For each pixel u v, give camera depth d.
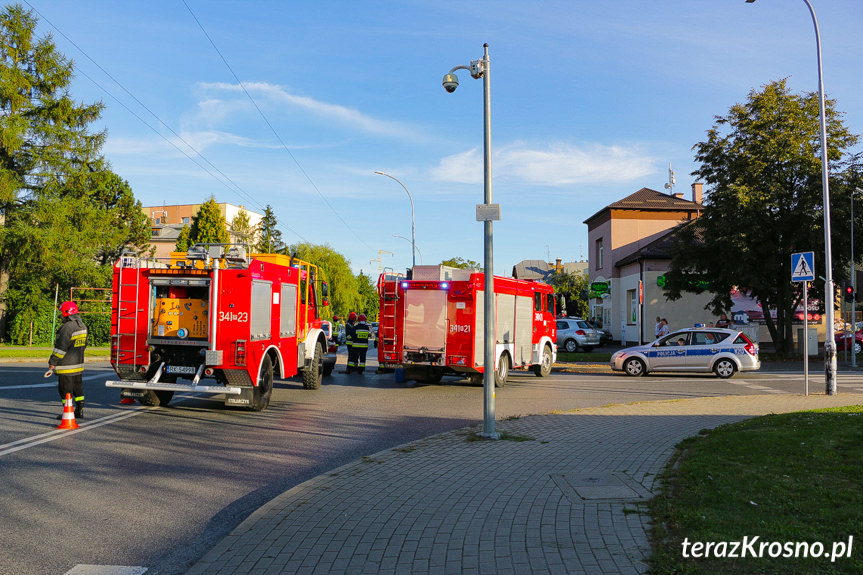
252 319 11.27
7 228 30.77
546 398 14.10
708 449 7.48
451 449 8.08
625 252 39.84
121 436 9.20
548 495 5.84
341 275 59.84
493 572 4.05
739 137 26.03
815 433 8.08
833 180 24.11
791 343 26.09
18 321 32.47
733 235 24.12
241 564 4.30
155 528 5.27
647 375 20.31
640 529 4.80
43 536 5.04
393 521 5.16
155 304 11.60
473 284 15.19
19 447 8.29
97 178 34.12
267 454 8.14
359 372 20.55
